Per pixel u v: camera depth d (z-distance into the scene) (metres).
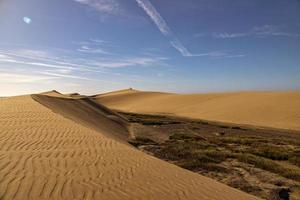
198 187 8.81
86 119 29.94
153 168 10.15
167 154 19.20
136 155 11.70
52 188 7.11
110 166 9.65
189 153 19.33
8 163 8.74
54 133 14.24
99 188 7.51
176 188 8.39
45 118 18.77
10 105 25.58
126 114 68.44
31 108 23.81
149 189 7.97
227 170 15.71
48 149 11.06
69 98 44.59
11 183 7.13
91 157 10.48
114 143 13.45
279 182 14.04
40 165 8.85
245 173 15.41
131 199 7.11
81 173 8.53
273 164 17.27
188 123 50.56
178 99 114.50
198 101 102.00
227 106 80.31
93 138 13.98
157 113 89.44
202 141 27.80
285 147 27.16
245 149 23.86
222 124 53.59
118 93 164.38
